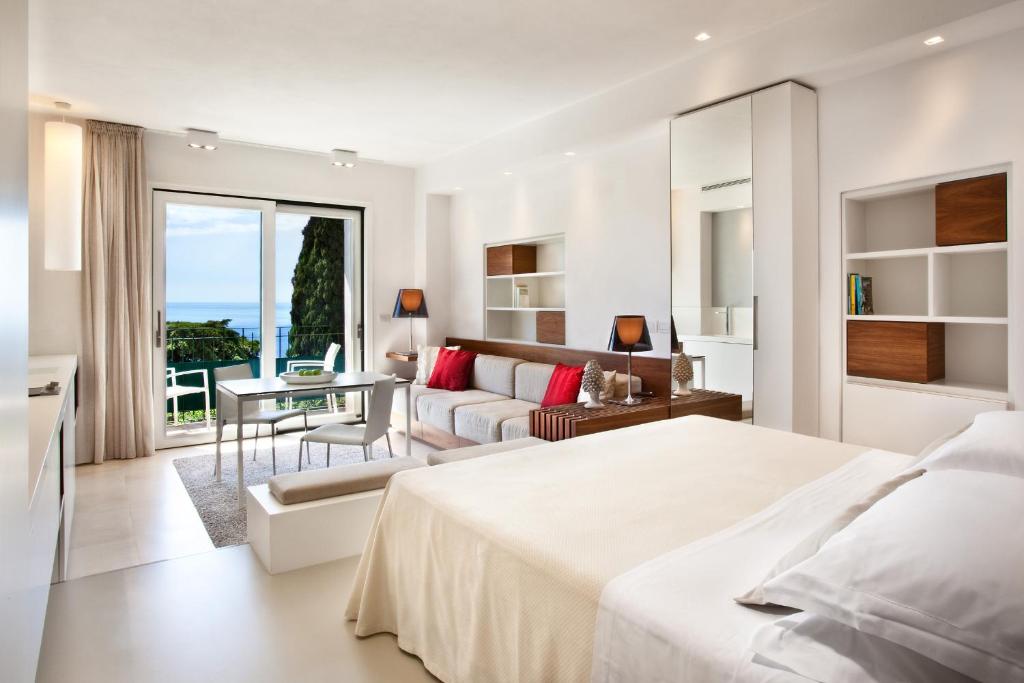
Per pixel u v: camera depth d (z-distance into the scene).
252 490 3.07
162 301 5.25
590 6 3.03
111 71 3.84
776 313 3.33
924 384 3.05
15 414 1.21
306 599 2.51
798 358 3.30
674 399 3.96
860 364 3.30
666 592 1.31
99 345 4.75
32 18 3.14
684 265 3.85
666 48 3.53
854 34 2.89
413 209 6.57
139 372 4.97
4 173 1.06
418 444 5.38
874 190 3.20
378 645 2.15
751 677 1.06
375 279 6.41
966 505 1.14
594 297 4.88
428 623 1.92
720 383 3.67
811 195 3.35
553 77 3.96
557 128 4.64
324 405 6.24
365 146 5.69
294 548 2.79
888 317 3.18
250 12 3.09
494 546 1.66
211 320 5.54
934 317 3.00
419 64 3.74
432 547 1.92
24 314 1.36
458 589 1.79
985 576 0.96
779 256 3.30
